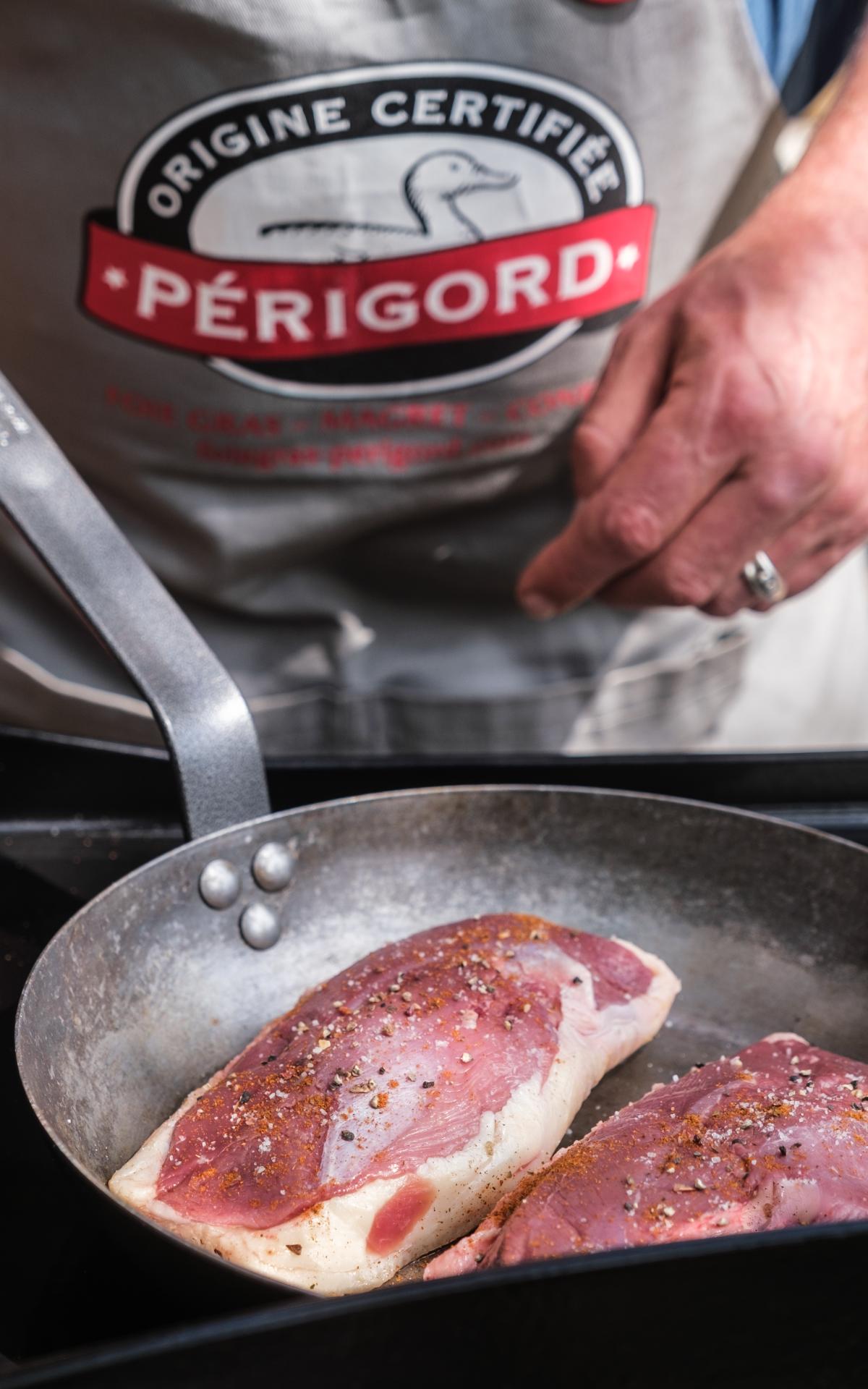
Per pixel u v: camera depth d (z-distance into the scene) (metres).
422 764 0.93
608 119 1.01
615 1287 0.62
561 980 0.82
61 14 0.96
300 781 0.93
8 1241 0.74
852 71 1.03
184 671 0.83
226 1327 0.59
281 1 0.95
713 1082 0.79
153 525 1.10
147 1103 0.80
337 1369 0.61
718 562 0.97
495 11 0.97
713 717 1.23
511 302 1.04
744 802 0.94
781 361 0.94
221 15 0.95
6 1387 0.58
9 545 1.10
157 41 0.96
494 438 1.08
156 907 0.82
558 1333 0.62
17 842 0.91
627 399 0.98
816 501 0.98
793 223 0.98
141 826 0.92
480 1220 0.77
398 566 1.13
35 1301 0.73
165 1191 0.75
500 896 0.87
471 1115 0.77
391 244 1.02
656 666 1.18
